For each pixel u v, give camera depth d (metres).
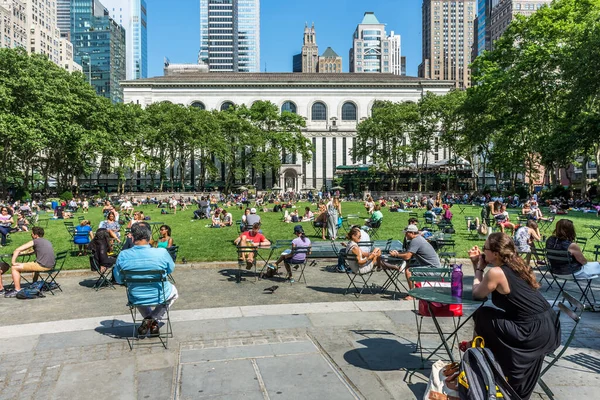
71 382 5.31
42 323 7.61
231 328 7.23
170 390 5.05
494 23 142.25
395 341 6.55
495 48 45.78
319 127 96.06
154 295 6.60
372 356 5.96
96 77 187.12
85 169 55.84
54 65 49.47
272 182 94.44
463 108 47.88
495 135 50.75
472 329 7.05
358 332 6.97
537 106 41.94
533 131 42.94
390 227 23.50
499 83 41.06
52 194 60.69
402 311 8.16
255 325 7.38
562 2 38.84
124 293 9.92
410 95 95.88
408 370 5.49
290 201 49.56
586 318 7.59
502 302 4.16
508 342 4.05
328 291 9.87
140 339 6.76
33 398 4.92
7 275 11.82
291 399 4.79
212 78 97.88
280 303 8.88
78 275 11.89
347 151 95.81
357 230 9.46
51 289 10.10
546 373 5.38
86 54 187.25
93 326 7.46
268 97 95.62
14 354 6.22
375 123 63.62
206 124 64.62
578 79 31.81
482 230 16.86
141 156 63.81
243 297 9.39
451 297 5.26
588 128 33.75
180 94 94.19
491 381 3.77
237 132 68.62
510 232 19.62
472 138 48.41
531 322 4.03
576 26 35.19
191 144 63.56
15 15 118.94
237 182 93.19
